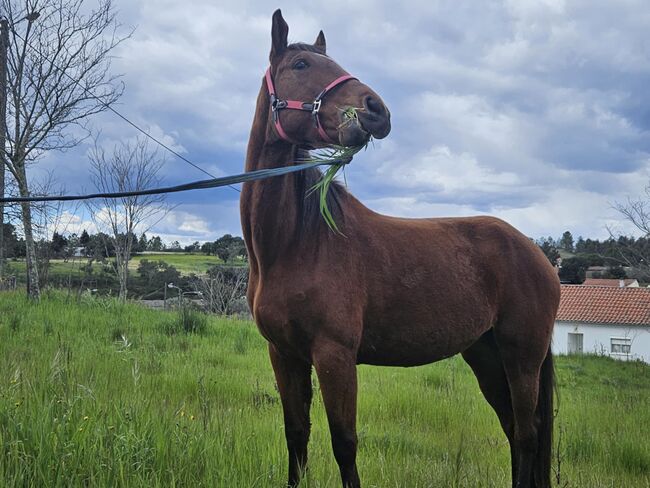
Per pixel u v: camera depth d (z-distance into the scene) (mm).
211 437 3279
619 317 32594
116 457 2678
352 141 2846
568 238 60062
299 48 3250
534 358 3838
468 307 3566
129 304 12078
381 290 3246
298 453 3223
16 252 21156
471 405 6633
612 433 5707
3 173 11781
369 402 6113
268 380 6719
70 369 4641
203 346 8508
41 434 2707
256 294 3117
